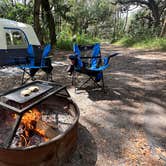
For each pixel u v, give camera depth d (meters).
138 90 4.51
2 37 6.21
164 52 10.28
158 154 2.37
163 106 3.64
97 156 2.34
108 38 40.34
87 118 3.21
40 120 2.58
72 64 4.41
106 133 2.80
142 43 15.01
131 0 25.77
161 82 5.05
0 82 5.07
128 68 6.81
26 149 1.77
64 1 17.91
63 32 17.89
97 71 4.23
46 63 5.05
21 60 5.75
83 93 4.30
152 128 2.91
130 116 3.29
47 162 1.97
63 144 2.08
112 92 4.38
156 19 23.94
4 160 1.86
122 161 2.27
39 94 2.34
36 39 7.57
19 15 13.33
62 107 2.95
